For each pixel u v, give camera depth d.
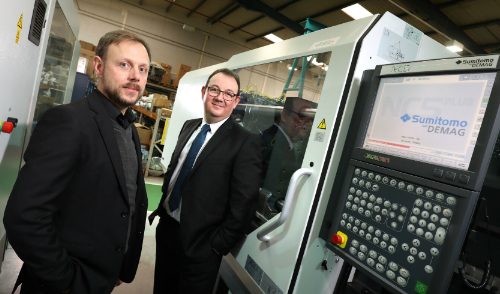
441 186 0.72
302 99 1.39
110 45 1.04
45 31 1.35
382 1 4.79
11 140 1.15
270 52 1.64
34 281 0.96
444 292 0.68
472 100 0.71
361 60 1.06
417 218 0.76
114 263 1.06
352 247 0.90
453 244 0.67
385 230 0.82
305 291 1.11
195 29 8.21
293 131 1.43
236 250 1.50
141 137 5.41
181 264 1.40
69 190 0.95
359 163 0.93
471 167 0.68
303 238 1.08
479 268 0.89
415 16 4.51
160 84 6.76
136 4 7.61
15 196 0.82
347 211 0.94
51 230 0.87
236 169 1.34
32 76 1.29
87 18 7.35
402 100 0.87
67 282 0.92
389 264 0.79
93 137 0.96
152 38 7.93
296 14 6.26
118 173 1.01
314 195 1.07
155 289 1.65
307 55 1.31
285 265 1.12
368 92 0.98
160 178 5.25
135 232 1.28
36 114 1.64
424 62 0.82
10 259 2.12
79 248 0.97
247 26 7.73
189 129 1.72
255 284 1.30
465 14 4.59
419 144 0.80
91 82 3.96
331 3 5.40
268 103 1.71
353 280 1.06
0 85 0.94
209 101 1.46
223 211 1.39
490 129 0.66
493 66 0.67
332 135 1.07
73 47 2.47
